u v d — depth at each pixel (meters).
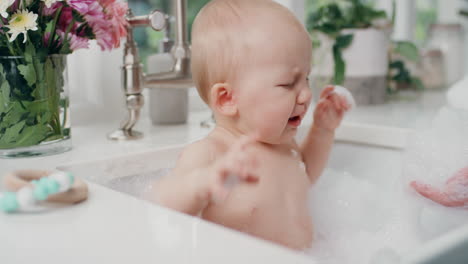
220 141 0.90
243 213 0.87
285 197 0.92
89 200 0.63
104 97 1.36
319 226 1.03
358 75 1.53
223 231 0.51
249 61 0.88
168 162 1.04
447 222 0.96
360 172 1.25
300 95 0.90
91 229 0.53
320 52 1.52
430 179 0.98
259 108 0.88
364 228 1.04
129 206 0.60
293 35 0.89
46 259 0.46
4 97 0.90
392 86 1.72
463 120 1.02
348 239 0.99
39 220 0.56
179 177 0.75
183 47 1.16
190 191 0.70
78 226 0.54
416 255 0.46
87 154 0.97
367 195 1.12
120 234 0.52
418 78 1.73
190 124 1.33
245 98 0.89
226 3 0.94
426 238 0.98
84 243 0.50
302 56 0.90
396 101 1.66
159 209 0.59
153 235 0.51
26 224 0.55
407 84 1.78
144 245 0.49
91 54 1.33
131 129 1.15
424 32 2.39
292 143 1.05
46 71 0.93
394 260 0.54
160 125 1.31
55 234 0.52
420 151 1.02
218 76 0.90
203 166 0.83
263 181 0.90
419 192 0.99
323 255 0.93
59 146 0.97
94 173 0.92
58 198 0.60
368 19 1.54
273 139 0.91
